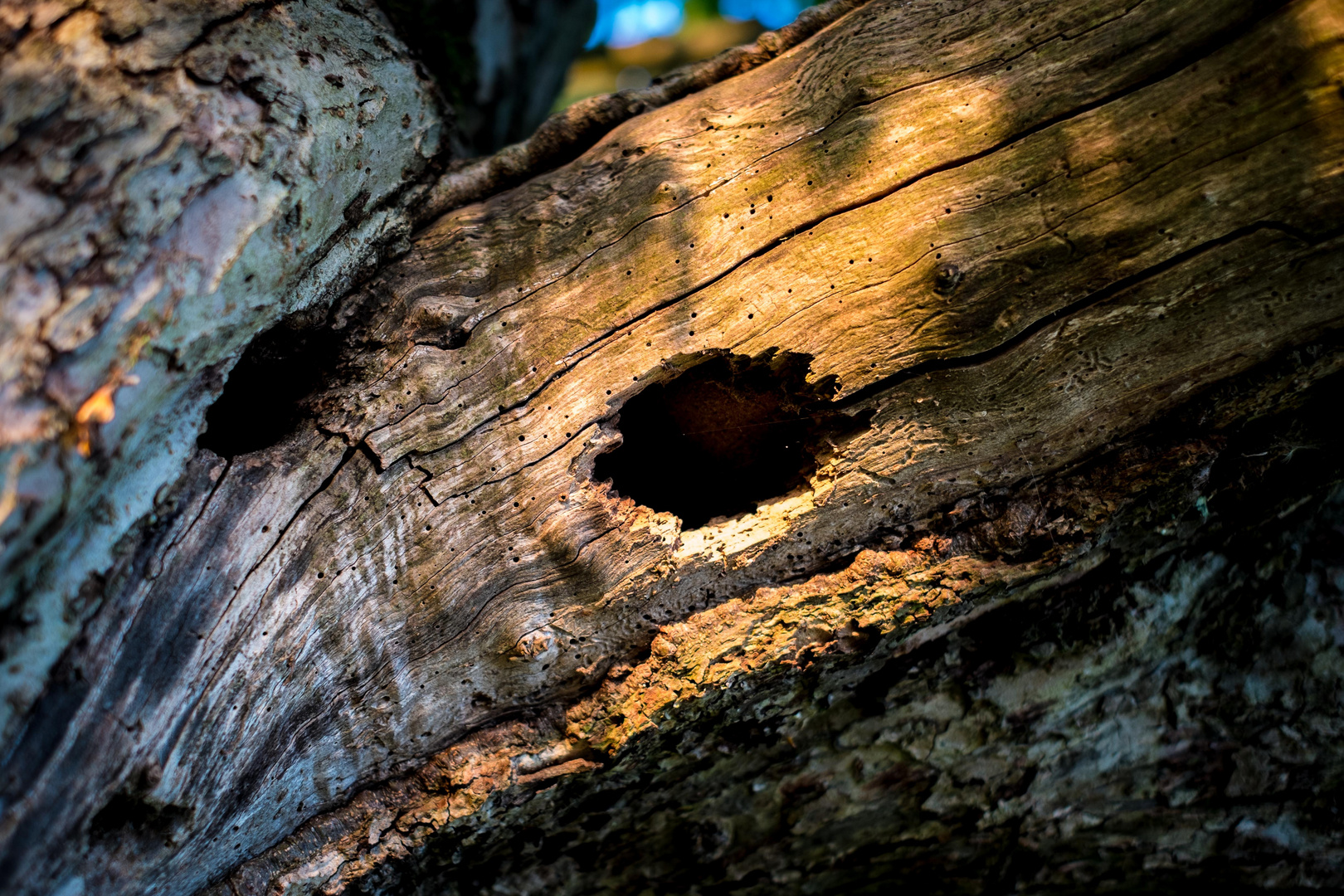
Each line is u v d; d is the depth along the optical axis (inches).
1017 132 69.8
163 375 58.6
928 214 70.1
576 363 74.0
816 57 75.7
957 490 73.8
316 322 72.6
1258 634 84.2
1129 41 68.7
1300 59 64.1
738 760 82.8
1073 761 86.9
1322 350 69.6
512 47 138.6
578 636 75.3
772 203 72.7
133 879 64.1
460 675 75.3
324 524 70.6
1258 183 65.7
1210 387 71.2
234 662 66.2
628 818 84.4
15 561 52.1
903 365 71.1
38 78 52.1
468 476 73.7
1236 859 91.5
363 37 74.7
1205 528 79.6
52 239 51.9
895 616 74.5
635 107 81.2
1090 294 68.9
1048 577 78.1
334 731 72.9
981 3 73.1
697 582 74.4
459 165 84.3
